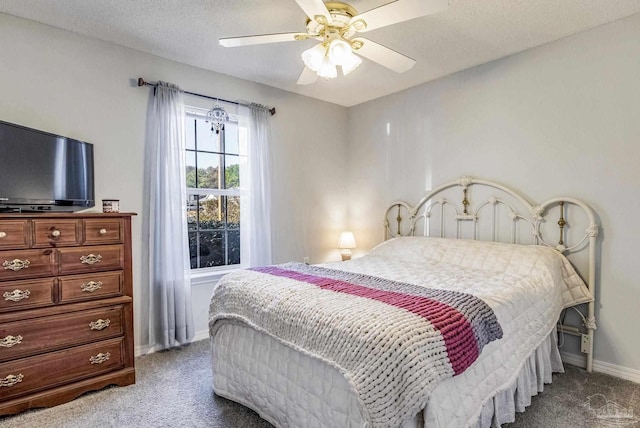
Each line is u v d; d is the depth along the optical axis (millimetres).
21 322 1931
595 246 2469
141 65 2828
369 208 4066
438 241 3059
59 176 2258
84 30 2502
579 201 2514
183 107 2998
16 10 2246
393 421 1248
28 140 2086
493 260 2594
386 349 1302
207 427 1851
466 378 1496
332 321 1510
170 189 2863
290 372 1729
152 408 2025
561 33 2533
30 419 1895
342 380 1469
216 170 3393
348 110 4281
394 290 1858
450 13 2252
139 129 2818
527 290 2076
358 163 4176
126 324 2301
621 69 2354
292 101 3785
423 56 2893
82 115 2564
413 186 3623
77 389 2102
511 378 1755
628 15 2303
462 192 3209
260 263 3393
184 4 2170
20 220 1927
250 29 2473
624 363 2367
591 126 2484
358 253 4191
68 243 2088
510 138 2900
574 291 2457
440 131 3383
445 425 1324
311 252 3957
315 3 1691
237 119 3432
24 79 2346
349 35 2004
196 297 3160
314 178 3979
